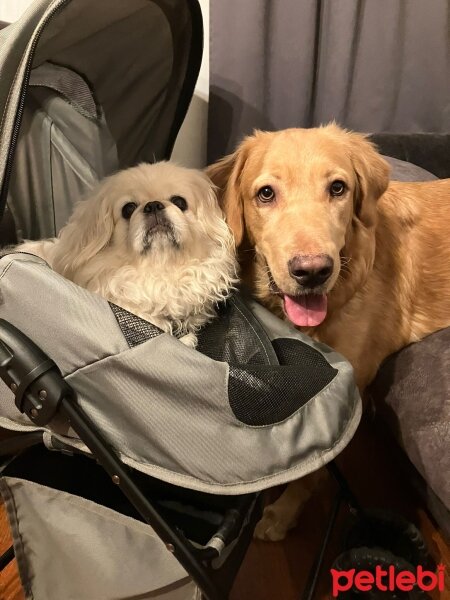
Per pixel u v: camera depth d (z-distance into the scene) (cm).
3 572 123
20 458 94
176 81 134
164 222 103
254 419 77
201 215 113
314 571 111
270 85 196
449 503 101
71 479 97
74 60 114
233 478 75
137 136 137
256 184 111
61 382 76
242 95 190
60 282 78
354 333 124
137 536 84
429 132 220
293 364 89
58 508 89
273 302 121
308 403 81
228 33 181
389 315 132
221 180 124
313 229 98
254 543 135
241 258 126
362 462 162
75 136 128
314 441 79
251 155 117
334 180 108
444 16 201
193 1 120
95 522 87
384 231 133
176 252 105
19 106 80
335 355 95
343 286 118
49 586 98
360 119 215
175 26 122
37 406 76
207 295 106
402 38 205
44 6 81
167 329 104
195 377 75
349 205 111
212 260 110
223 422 76
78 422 76
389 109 216
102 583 90
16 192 124
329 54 197
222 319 106
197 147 207
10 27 84
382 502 147
